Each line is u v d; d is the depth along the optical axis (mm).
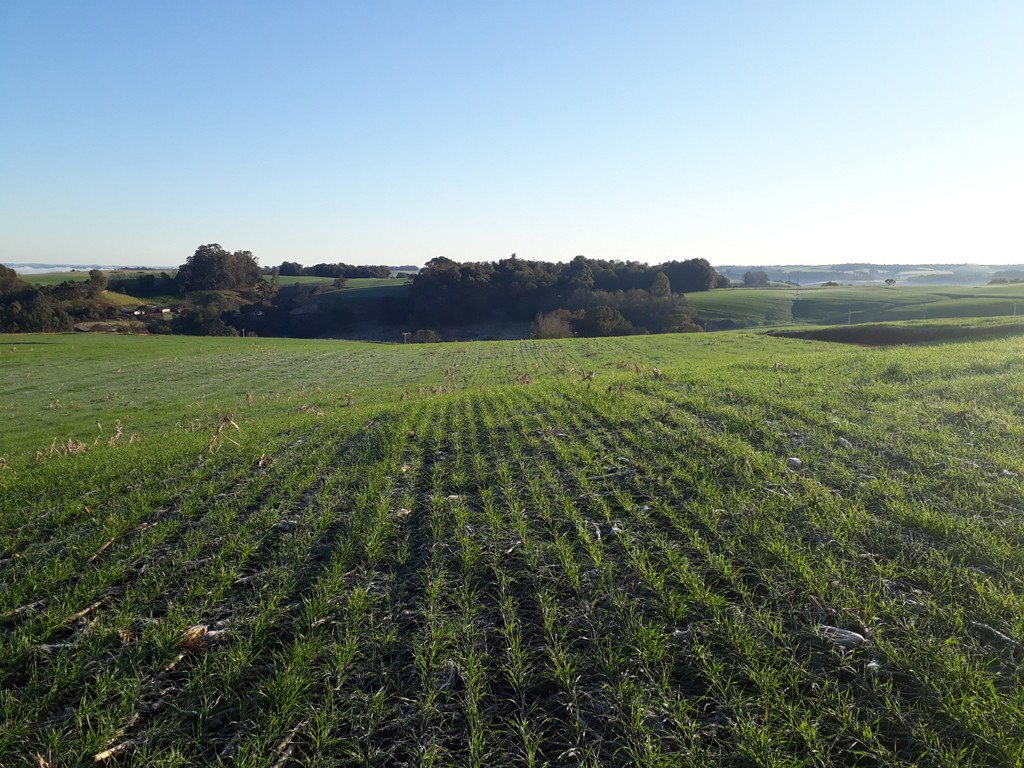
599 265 134250
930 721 3359
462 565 5891
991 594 4297
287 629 4992
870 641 4090
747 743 3342
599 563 5523
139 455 13234
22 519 8750
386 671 4293
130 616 5242
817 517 5969
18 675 4586
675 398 12961
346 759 3568
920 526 5562
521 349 59062
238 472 10234
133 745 3760
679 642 4328
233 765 3523
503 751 3562
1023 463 6637
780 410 10703
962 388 10578
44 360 53938
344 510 7891
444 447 11117
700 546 5645
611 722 3684
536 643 4570
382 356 58094
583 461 8992
